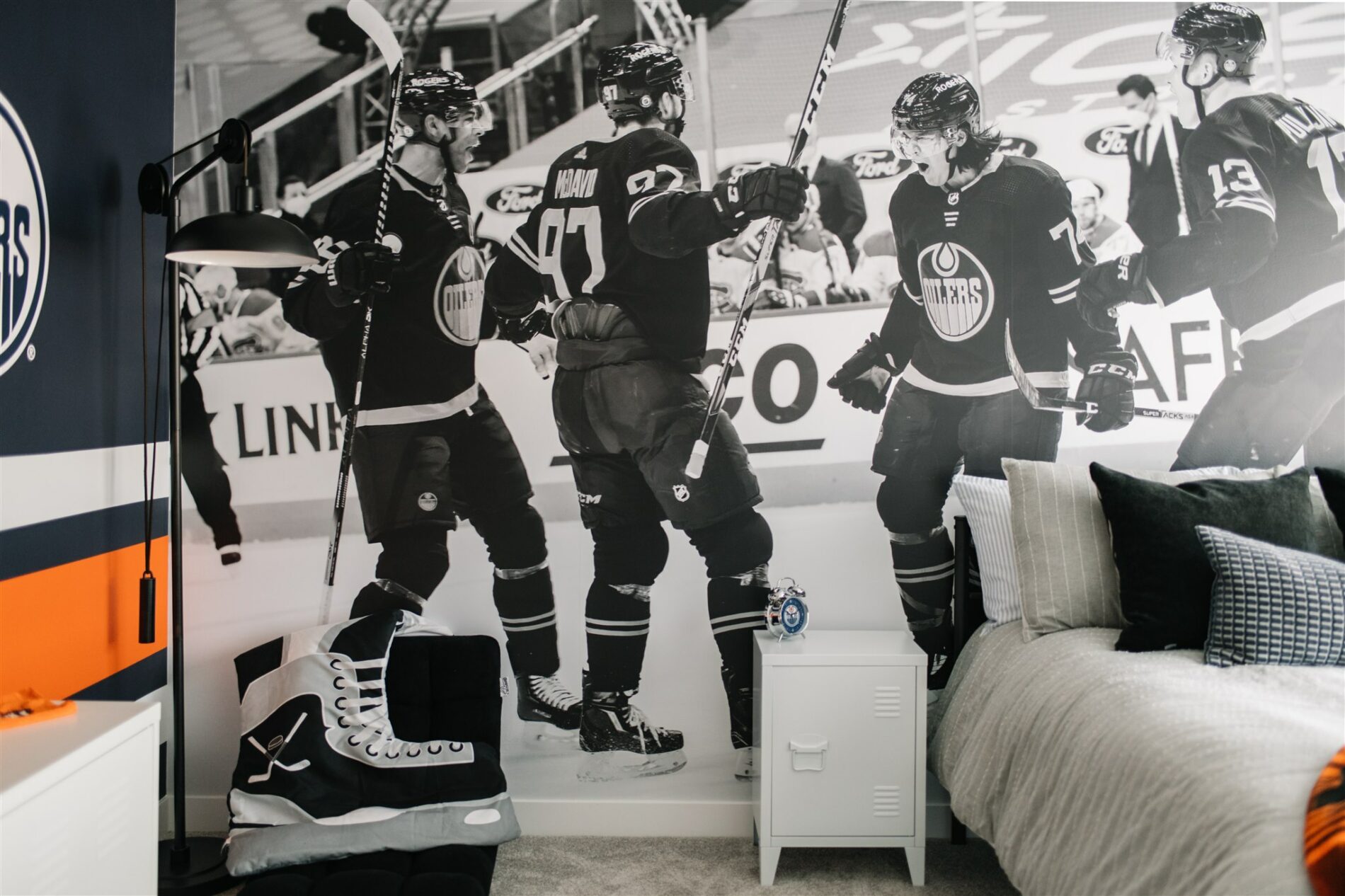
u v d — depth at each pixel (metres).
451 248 2.75
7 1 2.12
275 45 2.74
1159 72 2.68
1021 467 2.44
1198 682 1.85
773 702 2.40
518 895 2.36
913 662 2.38
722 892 2.38
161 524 2.74
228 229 2.17
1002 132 2.68
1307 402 2.69
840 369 2.71
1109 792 1.69
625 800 2.75
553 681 2.77
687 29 2.69
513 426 2.76
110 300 2.50
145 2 2.63
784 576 2.74
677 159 2.70
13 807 1.43
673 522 2.74
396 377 2.76
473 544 2.77
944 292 2.70
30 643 2.20
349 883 2.02
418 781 2.35
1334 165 2.68
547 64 2.71
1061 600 2.30
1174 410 2.71
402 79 2.73
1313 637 1.96
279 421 2.78
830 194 2.70
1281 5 2.67
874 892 2.38
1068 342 2.70
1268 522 2.21
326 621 2.79
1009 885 2.41
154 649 2.72
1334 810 1.27
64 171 2.31
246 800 2.30
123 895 1.74
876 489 2.72
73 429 2.36
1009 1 2.67
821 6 2.68
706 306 2.72
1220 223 2.69
